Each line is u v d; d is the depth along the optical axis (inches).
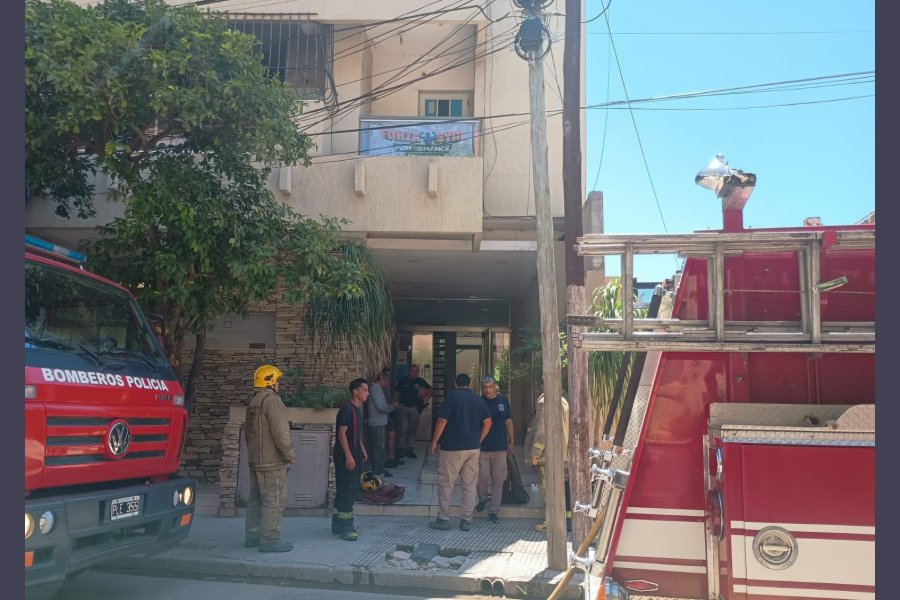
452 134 483.5
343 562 268.1
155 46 297.0
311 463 357.4
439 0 502.9
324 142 488.4
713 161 134.8
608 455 143.3
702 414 133.3
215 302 321.4
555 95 503.8
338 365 439.2
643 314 324.8
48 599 180.4
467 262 491.2
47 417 173.3
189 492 231.1
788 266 131.4
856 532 118.5
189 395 354.6
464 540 307.1
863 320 128.0
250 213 344.8
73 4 281.9
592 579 136.3
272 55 515.5
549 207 275.4
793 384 132.0
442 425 324.5
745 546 120.7
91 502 184.1
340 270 335.0
